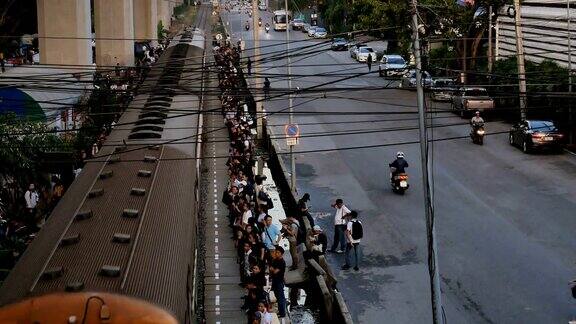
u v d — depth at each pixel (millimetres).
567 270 22141
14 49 47094
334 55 73062
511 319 19141
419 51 15594
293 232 22891
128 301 10734
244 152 33312
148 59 59281
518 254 23375
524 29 47906
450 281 21531
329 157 36438
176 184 17672
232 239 25141
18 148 24531
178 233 14547
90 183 16750
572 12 41812
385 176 32969
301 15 98812
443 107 46688
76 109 30453
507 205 28188
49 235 13297
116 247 12594
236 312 19531
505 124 42531
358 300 20594
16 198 24469
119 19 56656
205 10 139250
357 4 64625
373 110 47000
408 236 25297
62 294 10562
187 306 13148
